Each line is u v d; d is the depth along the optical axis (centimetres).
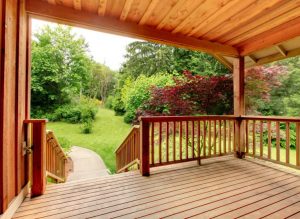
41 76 1316
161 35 338
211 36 366
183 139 525
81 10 277
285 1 256
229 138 417
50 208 208
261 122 384
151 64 1363
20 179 220
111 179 296
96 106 1511
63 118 1356
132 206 215
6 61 180
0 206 171
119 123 1314
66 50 1423
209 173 324
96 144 928
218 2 258
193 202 224
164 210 206
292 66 716
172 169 345
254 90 607
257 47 380
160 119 333
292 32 316
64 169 504
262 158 379
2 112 172
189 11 281
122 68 1784
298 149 321
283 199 233
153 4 262
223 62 450
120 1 256
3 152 173
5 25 176
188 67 980
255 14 288
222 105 548
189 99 537
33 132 238
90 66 1669
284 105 698
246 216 195
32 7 248
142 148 314
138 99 764
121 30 305
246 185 274
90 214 198
